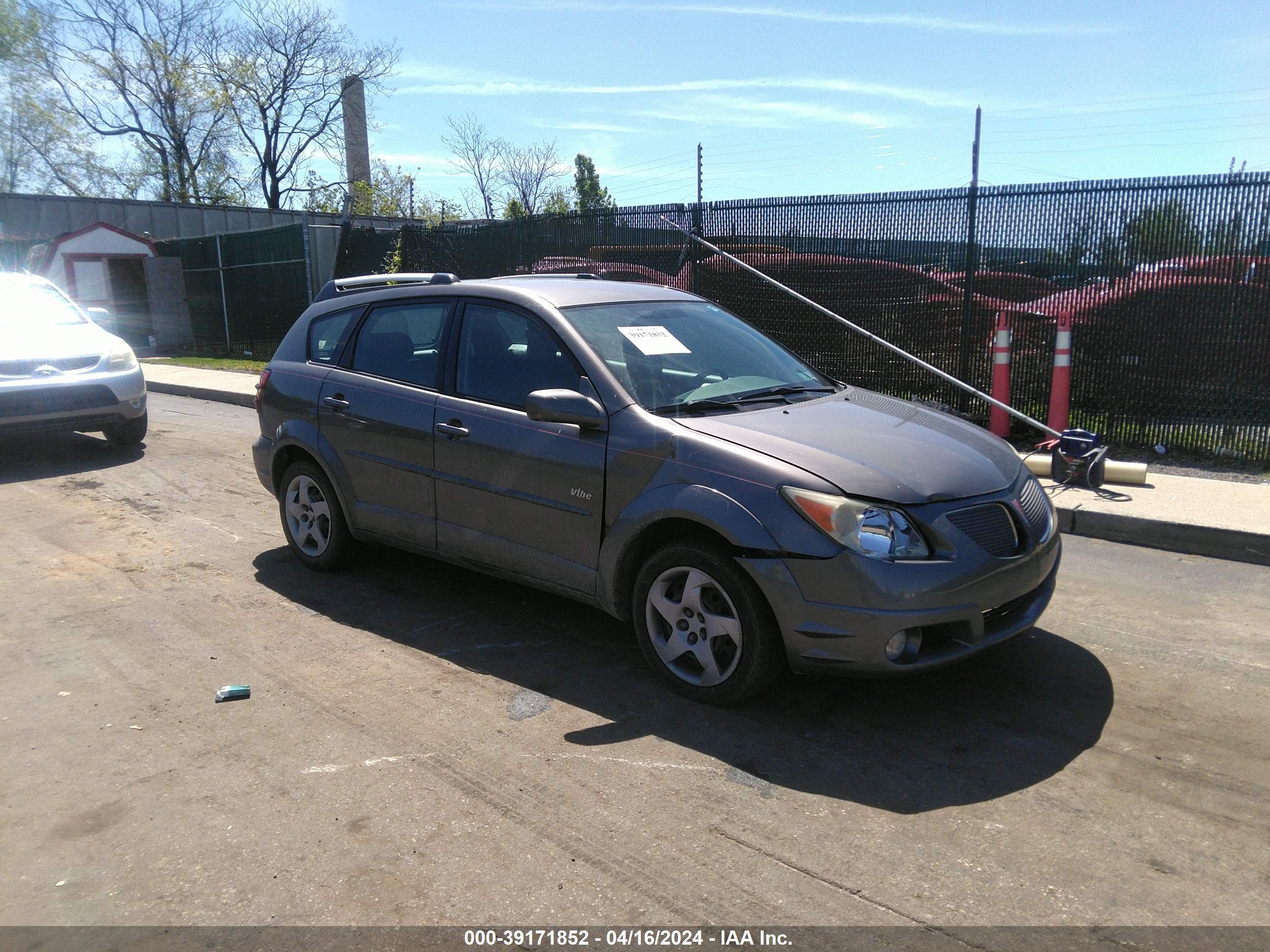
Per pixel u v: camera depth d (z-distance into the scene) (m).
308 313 5.59
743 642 3.59
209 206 22.09
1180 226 7.86
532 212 36.81
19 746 3.55
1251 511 6.09
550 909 2.59
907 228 9.34
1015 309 8.73
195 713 3.79
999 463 3.89
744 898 2.62
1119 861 2.76
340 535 5.32
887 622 3.31
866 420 4.06
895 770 3.28
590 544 4.02
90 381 8.63
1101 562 5.62
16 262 19.94
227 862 2.83
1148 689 3.88
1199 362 7.86
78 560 5.84
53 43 33.03
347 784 3.24
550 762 3.37
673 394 4.10
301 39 36.84
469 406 4.45
